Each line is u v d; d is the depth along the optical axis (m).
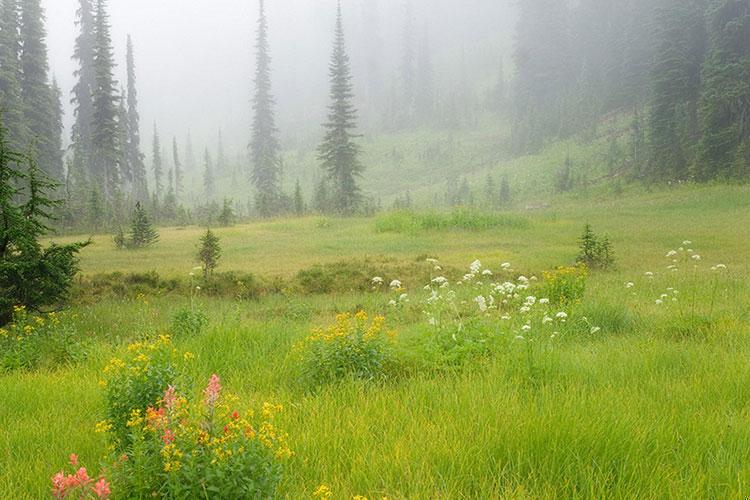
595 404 4.68
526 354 6.40
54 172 64.06
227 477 3.18
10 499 3.49
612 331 9.52
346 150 64.50
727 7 54.78
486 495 3.29
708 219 35.34
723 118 54.59
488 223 35.56
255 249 27.80
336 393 5.59
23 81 56.81
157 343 6.57
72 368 7.57
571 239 28.64
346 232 36.66
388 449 3.96
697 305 11.29
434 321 7.98
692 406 4.85
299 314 12.51
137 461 3.24
